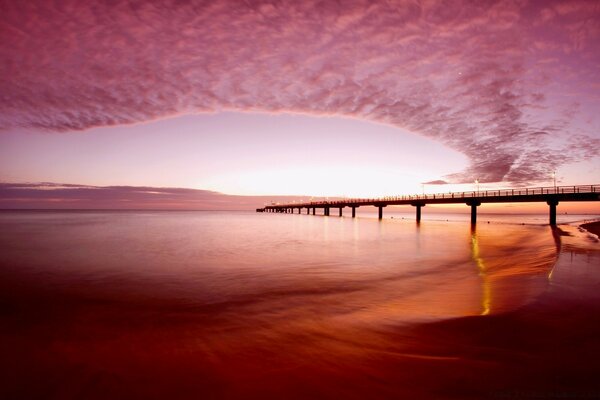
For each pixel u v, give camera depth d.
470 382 5.09
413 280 14.70
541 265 15.39
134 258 21.72
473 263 19.28
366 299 11.42
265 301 11.37
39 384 5.78
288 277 15.54
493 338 6.74
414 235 39.34
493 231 43.44
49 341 7.88
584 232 33.44
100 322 9.31
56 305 11.13
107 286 13.85
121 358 6.75
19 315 10.08
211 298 11.85
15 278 15.57
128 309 10.58
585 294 9.20
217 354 6.76
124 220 88.06
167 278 15.39
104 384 5.70
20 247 27.81
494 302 9.34
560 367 5.41
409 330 7.63
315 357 6.37
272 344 7.22
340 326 8.30
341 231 46.88
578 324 7.14
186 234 41.62
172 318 9.56
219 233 43.38
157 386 5.55
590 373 5.20
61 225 62.06
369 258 21.69
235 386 5.37
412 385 5.11
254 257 22.17
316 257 22.16
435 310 9.27
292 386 5.26
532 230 42.25
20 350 7.33
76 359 6.76
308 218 102.56
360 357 6.26
